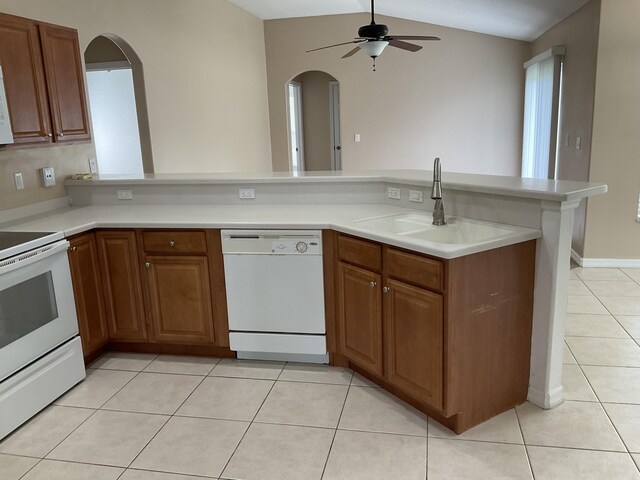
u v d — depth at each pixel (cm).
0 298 233
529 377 256
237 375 295
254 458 219
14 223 304
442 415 238
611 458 212
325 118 926
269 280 292
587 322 348
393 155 767
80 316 295
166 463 218
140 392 278
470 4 568
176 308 309
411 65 743
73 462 220
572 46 509
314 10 689
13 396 241
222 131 607
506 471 205
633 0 414
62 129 318
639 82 427
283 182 339
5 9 305
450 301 216
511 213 252
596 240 467
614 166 447
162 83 476
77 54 332
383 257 248
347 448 224
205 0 556
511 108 768
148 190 357
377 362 264
